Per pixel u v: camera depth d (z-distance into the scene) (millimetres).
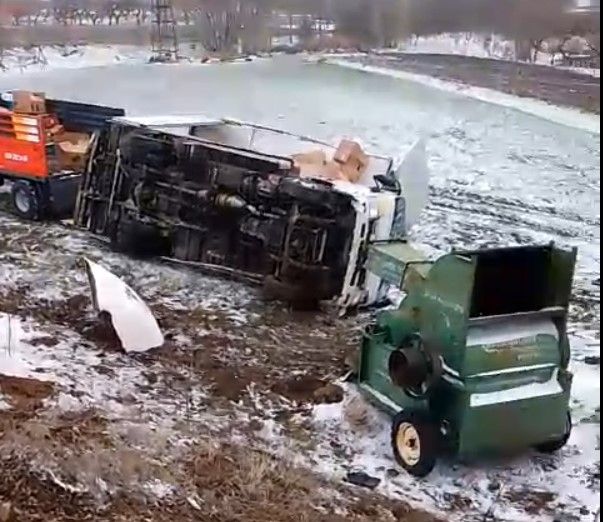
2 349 9320
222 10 55906
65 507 6211
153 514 6281
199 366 9453
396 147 23812
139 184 13023
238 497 6688
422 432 7301
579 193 18984
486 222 16172
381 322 8164
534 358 7285
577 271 13555
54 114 16172
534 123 28797
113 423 7801
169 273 12461
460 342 7090
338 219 10883
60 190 14898
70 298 11211
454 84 38625
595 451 7961
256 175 11719
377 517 6734
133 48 53969
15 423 7355
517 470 7629
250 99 33406
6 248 13359
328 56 53781
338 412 8484
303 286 11031
